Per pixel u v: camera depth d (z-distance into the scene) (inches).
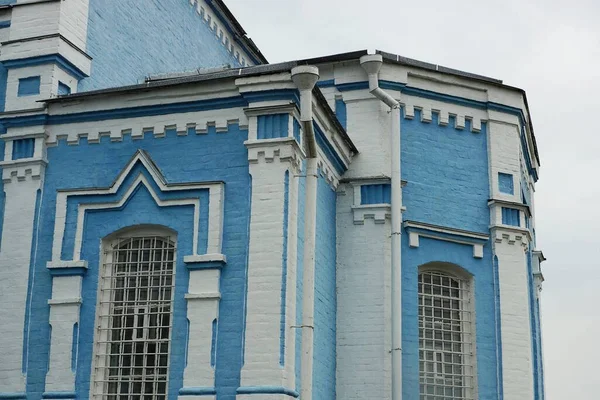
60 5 742.5
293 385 602.9
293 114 646.5
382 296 744.3
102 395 640.4
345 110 792.3
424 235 768.9
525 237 804.0
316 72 557.0
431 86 802.8
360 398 726.5
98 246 667.4
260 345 606.5
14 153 706.2
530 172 979.3
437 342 762.2
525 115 855.1
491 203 797.9
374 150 777.6
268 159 641.0
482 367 761.0
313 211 554.9
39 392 646.5
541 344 957.8
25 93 725.9
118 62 828.6
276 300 612.7
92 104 693.9
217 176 655.1
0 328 666.8
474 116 818.2
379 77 785.6
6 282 676.7
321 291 710.5
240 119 660.7
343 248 763.4
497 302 780.0
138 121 685.3
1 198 704.4
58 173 694.5
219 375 609.9
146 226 663.8
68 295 658.8
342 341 742.5
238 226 639.1
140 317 652.7
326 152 728.3
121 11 842.2
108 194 673.6
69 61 740.7
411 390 729.0
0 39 755.4
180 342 628.4
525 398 762.2
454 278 786.2
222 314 622.5
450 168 797.9
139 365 643.5
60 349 649.0
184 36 977.5
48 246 679.1
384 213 761.6
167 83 673.6
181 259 645.3
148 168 668.1
